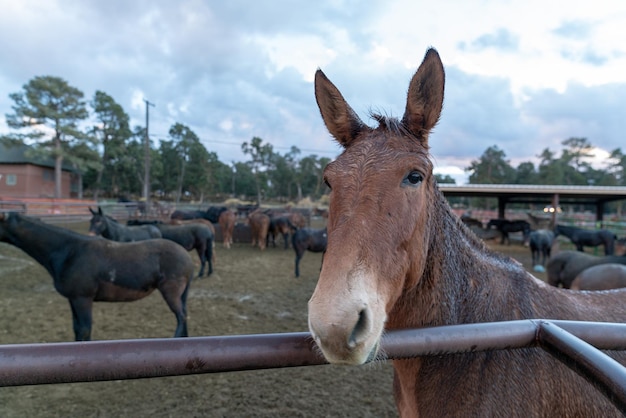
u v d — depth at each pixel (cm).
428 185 159
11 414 374
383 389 436
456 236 186
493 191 1919
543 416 164
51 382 96
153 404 398
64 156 3888
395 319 166
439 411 163
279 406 397
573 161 7012
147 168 2903
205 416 377
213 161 7669
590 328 127
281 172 7931
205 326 639
